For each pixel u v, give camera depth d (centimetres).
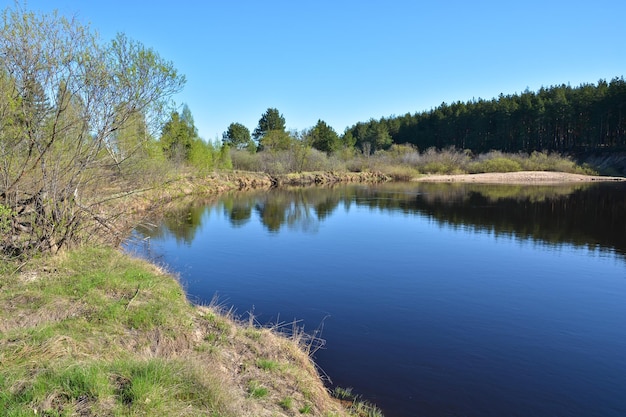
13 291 663
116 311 631
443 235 1955
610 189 4328
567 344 828
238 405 444
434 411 597
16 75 768
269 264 1421
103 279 758
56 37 805
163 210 1716
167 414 372
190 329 636
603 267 1398
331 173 5756
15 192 815
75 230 946
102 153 982
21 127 783
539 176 5788
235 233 1988
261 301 1054
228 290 1136
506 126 8062
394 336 853
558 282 1234
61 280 734
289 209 2852
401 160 7088
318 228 2141
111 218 1076
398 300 1073
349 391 639
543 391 657
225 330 677
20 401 352
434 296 1106
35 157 843
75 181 930
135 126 1017
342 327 895
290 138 6262
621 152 6569
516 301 1073
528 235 1953
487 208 2877
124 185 1171
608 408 616
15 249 828
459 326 909
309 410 517
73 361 423
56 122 802
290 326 894
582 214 2577
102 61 870
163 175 1291
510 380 689
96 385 381
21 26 757
